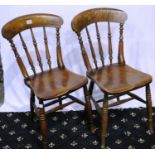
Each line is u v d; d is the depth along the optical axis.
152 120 2.37
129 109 2.52
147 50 2.43
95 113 2.48
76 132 2.29
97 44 2.41
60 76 2.12
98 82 2.01
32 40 2.30
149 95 2.09
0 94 2.75
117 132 2.26
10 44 2.16
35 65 2.46
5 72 2.49
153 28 2.35
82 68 2.49
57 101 2.19
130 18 2.32
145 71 2.50
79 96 2.56
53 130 2.32
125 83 1.96
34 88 1.99
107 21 2.18
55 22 2.13
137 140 2.17
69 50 2.43
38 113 2.06
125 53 2.44
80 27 2.09
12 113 2.55
